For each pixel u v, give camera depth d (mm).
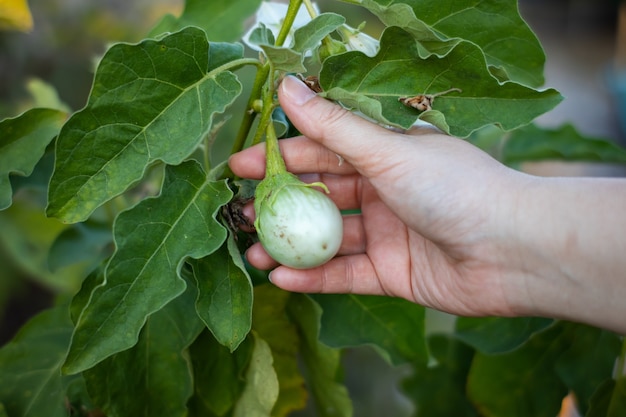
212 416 464
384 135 389
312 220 375
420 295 461
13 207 688
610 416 478
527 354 522
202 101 375
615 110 1876
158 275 362
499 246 401
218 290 375
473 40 421
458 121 380
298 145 445
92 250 542
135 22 1159
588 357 510
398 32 367
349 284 470
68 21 1077
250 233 441
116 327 352
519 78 429
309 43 363
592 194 385
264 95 398
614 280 381
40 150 429
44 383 455
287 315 500
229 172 424
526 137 610
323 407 526
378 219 473
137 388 430
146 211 369
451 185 393
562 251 386
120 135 365
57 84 1041
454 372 575
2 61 976
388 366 829
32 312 976
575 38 2562
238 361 453
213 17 498
